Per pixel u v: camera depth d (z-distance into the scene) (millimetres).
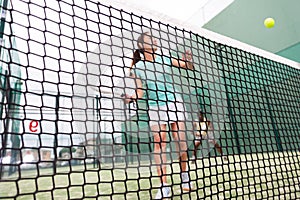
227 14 5820
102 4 1181
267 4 4910
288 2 4574
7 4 1159
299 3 4391
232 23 5660
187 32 1485
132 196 1475
